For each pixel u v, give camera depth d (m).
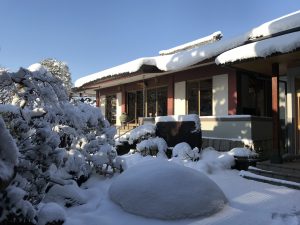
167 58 12.40
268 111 12.61
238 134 9.91
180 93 13.37
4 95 4.80
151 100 15.00
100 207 5.01
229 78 11.49
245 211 4.94
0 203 3.58
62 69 25.30
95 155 6.67
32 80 4.70
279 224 4.45
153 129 10.75
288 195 5.91
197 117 9.87
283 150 10.25
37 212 3.98
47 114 4.84
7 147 3.22
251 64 8.52
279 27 9.79
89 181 6.50
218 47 10.69
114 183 5.52
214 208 4.79
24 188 4.04
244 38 10.35
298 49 6.94
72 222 4.38
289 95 9.48
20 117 4.27
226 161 8.47
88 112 6.70
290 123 9.46
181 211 4.55
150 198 4.70
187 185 4.86
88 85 17.14
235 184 6.76
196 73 12.71
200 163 8.16
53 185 5.19
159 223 4.40
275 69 8.34
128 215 4.66
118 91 17.12
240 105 11.34
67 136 6.08
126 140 11.57
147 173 5.15
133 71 12.95
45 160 4.32
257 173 7.86
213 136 10.70
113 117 17.62
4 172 3.05
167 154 9.99
